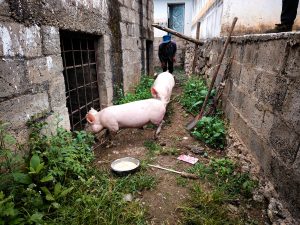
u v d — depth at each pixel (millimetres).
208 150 3475
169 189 2602
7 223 1702
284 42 2053
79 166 2471
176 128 4270
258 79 2619
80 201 2197
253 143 2629
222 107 4273
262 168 2377
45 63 2570
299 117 1761
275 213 2014
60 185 2160
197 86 5742
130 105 3512
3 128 1945
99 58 4297
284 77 2016
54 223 1906
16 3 2104
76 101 3730
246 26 4293
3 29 1984
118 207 2234
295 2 3064
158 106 3572
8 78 2061
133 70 6043
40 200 1986
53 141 2432
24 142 2279
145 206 2330
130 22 5598
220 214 2186
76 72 3693
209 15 6641
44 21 2516
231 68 3912
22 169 2180
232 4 4281
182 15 13805
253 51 2846
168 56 8820
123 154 3373
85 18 3471
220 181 2684
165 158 3250
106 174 2754
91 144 3496
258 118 2539
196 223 2111
